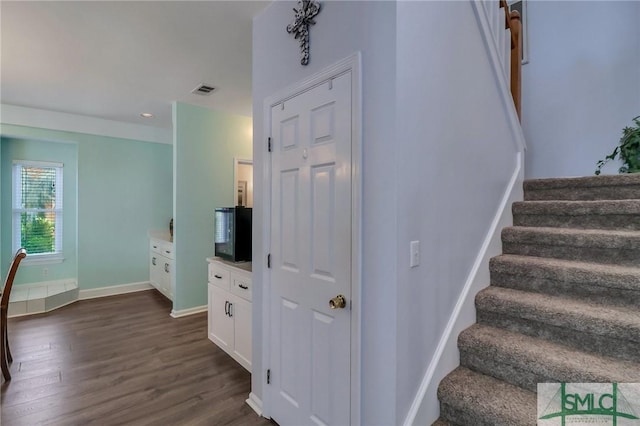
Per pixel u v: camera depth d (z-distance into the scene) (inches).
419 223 56.1
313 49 68.2
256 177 86.6
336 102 62.3
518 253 81.1
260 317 84.5
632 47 108.3
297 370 72.0
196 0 80.0
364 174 56.9
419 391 56.1
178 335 133.0
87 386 94.0
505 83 84.5
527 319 64.0
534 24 129.7
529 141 131.1
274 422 78.7
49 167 185.9
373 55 55.1
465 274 69.6
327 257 64.2
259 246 85.0
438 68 60.7
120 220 199.5
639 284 57.9
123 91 141.2
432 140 59.3
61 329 139.0
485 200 77.9
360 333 57.7
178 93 143.4
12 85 134.1
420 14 56.4
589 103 117.3
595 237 69.1
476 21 73.3
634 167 88.7
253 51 88.4
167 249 179.2
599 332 55.2
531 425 48.4
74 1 79.6
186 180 157.3
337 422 62.2
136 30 93.1
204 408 84.4
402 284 52.4
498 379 60.3
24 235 179.6
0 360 96.3
